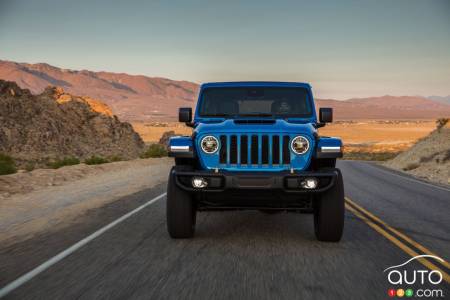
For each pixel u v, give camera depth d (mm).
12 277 4836
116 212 9102
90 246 6219
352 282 4742
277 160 6359
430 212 9758
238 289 4477
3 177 13844
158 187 13664
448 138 34250
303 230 7438
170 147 6527
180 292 4375
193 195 6609
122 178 16609
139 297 4238
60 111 45875
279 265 5332
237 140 6336
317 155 6332
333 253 5934
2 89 42531
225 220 8328
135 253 5848
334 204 6258
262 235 7020
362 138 167625
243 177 6070
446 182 19219
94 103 52188
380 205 10734
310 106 7961
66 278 4793
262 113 7902
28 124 40469
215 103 8031
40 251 5961
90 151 42656
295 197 6262
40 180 14578
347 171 23344
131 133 50250
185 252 5914
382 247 6320
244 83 8148
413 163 31375
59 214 8867
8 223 8070
